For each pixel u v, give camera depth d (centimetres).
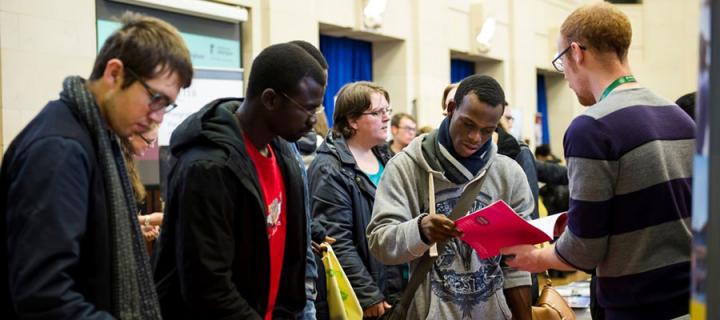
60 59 529
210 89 540
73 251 155
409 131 568
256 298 204
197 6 634
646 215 202
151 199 469
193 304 192
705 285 101
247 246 201
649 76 1455
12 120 501
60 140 158
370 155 350
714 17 101
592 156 202
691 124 209
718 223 100
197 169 191
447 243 253
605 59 213
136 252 175
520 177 263
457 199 256
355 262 310
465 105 247
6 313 161
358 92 339
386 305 307
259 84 203
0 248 160
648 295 202
